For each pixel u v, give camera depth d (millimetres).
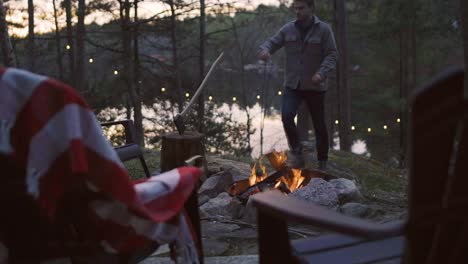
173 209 2744
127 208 2580
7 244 2521
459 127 1787
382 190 6867
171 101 25656
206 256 4273
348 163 7797
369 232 1831
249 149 27078
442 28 27625
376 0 30453
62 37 25891
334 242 2379
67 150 2342
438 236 1879
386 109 34906
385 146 34750
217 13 26219
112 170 2441
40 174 2338
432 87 1681
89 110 2426
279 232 2223
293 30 6961
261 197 2215
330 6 26859
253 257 4035
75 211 2541
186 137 5801
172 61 26562
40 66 27891
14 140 2359
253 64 36469
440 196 1820
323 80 6820
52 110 2355
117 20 24969
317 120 7082
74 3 26703
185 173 2867
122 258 2670
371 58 36188
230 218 5246
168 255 4137
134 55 24859
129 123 4449
